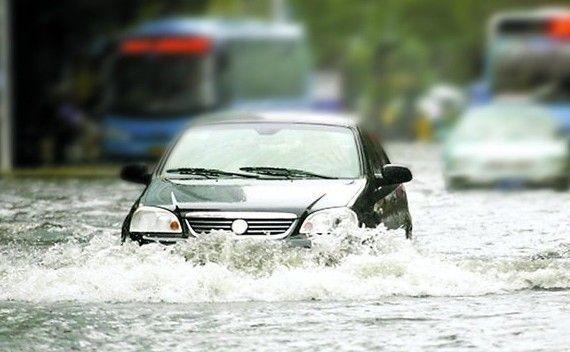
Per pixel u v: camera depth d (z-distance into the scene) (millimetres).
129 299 28469
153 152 92625
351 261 29969
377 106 157000
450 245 39812
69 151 104750
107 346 23547
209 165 33375
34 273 30547
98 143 104375
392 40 158375
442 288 29828
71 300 28406
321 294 28797
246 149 33781
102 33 109125
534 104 96438
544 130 73188
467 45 161250
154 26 95312
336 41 160375
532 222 47125
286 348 23188
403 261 30391
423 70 158625
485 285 30359
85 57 107312
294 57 98250
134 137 92750
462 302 28188
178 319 26078
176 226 30500
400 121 155500
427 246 39375
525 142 70938
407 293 29188
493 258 36344
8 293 29047
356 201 30953
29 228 43688
